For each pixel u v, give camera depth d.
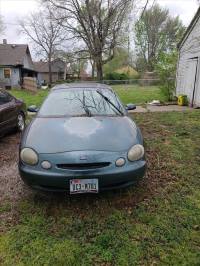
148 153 4.65
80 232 2.56
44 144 2.92
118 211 2.88
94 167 2.77
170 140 5.49
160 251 2.28
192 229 2.55
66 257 2.24
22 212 2.92
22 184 3.61
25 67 31.28
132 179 2.88
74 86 4.50
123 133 3.14
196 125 6.99
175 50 13.83
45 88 30.41
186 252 2.26
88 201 3.10
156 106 11.91
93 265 2.16
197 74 11.04
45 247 2.36
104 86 4.63
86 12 23.48
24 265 2.17
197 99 11.11
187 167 4.04
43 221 2.74
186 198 3.14
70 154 2.76
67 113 3.77
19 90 24.77
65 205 3.04
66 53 25.48
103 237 2.46
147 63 42.97
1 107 5.62
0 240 2.47
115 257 2.23
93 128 3.21
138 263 2.16
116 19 23.38
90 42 24.09
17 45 31.69
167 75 13.64
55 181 2.74
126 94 18.48
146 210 2.90
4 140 5.92
